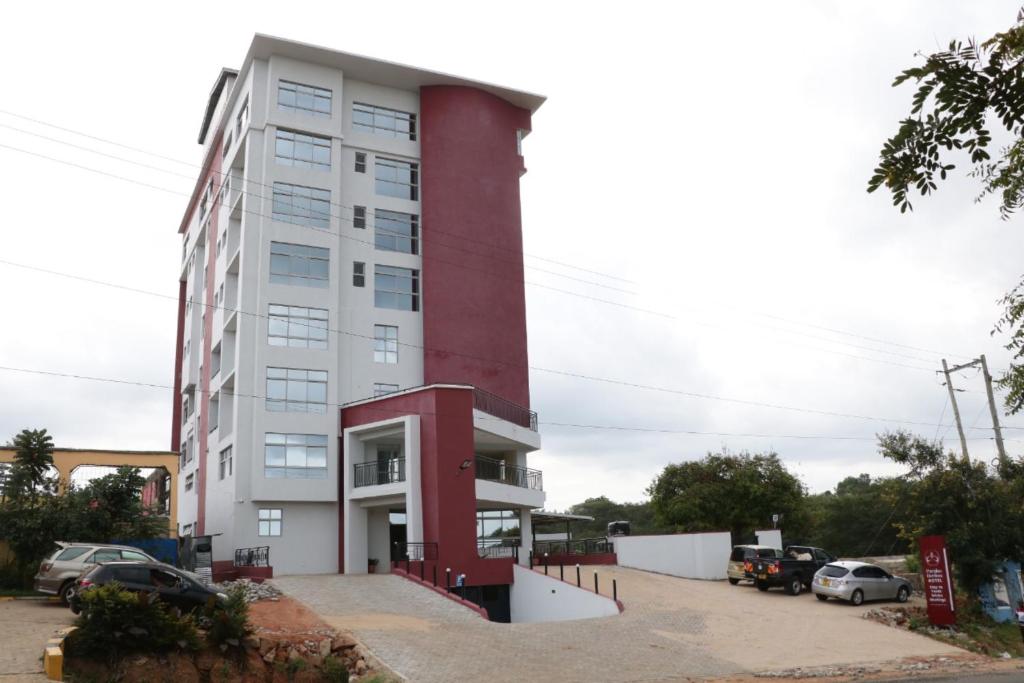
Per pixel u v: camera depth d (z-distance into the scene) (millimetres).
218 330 47062
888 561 45625
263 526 39219
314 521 40094
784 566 34125
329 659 20391
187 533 52906
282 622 23922
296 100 44688
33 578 29641
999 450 36844
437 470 35719
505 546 42219
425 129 48125
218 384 45688
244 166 45469
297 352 41500
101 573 20906
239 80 47281
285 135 44156
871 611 29828
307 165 44312
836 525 75750
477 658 21016
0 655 17484
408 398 37875
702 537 39906
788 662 22156
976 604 30516
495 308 47156
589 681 19266
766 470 54281
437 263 46312
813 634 26000
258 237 42281
